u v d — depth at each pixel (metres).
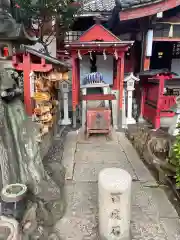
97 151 5.34
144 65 7.78
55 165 4.04
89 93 7.64
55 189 3.07
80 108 7.45
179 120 5.29
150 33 7.40
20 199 2.31
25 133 3.00
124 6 6.43
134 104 8.30
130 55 9.55
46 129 4.29
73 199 3.40
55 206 2.92
